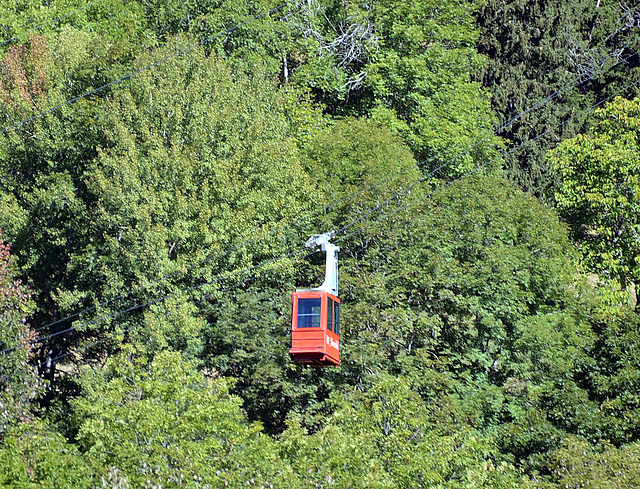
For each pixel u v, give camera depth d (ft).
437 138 542.57
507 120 618.44
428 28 602.85
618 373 375.25
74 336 435.94
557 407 361.10
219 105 431.43
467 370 376.27
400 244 414.21
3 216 414.21
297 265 412.77
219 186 394.73
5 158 441.68
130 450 286.46
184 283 389.60
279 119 460.96
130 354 364.38
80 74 455.63
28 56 464.65
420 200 424.87
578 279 430.61
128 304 388.16
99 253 404.57
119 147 405.39
